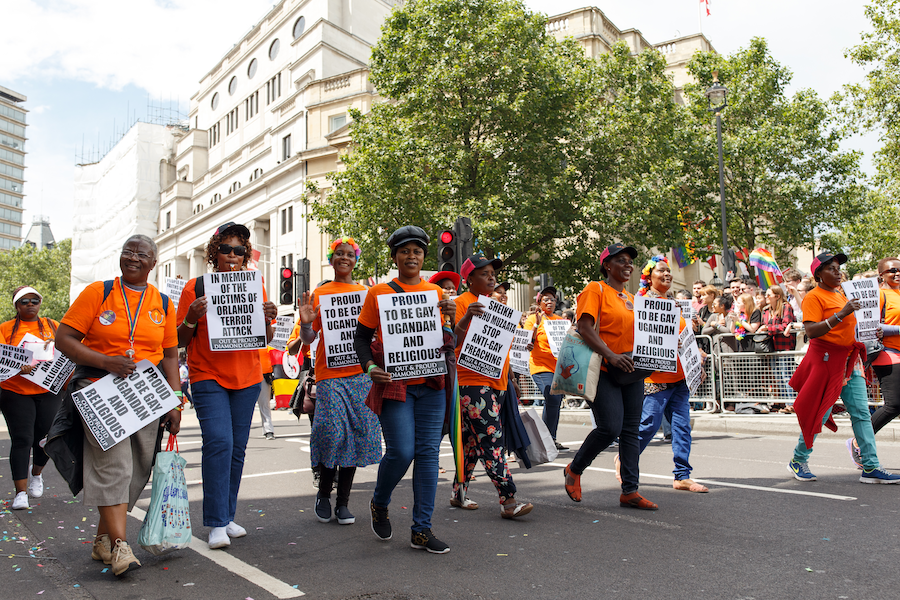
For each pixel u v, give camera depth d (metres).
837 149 30.14
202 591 3.56
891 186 24.05
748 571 3.70
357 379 5.15
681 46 39.03
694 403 11.44
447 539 4.52
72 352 3.81
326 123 39.38
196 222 51.47
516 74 21.05
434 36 21.55
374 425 5.13
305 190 37.84
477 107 20.89
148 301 4.11
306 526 4.98
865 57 23.31
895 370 6.31
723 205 22.28
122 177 63.75
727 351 11.20
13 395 5.97
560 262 22.69
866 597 3.28
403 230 4.33
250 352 4.70
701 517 4.96
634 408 5.30
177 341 4.33
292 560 4.09
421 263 4.35
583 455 5.37
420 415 4.28
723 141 28.70
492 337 4.96
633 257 5.36
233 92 55.09
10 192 146.88
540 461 5.59
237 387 4.60
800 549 4.09
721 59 31.59
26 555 4.33
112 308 3.96
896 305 6.68
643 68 23.14
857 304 5.68
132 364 3.89
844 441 8.97
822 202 30.38
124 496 3.84
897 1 22.66
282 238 40.56
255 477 7.22
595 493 5.95
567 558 4.02
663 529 4.64
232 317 4.51
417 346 4.20
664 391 6.02
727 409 10.98
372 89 38.00
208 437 4.43
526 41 21.45
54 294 78.25
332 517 5.25
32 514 5.62
